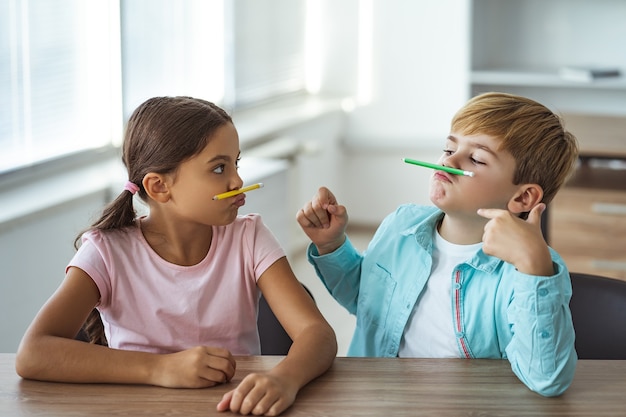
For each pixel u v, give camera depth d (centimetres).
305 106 492
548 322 129
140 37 368
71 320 146
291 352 137
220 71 436
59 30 320
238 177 148
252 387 125
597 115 414
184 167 146
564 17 471
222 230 161
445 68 500
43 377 135
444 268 164
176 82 397
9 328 269
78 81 333
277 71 494
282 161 420
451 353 161
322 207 172
